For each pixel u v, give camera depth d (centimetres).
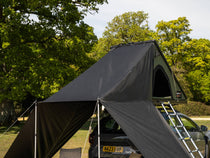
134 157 521
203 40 5194
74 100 501
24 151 622
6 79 1659
